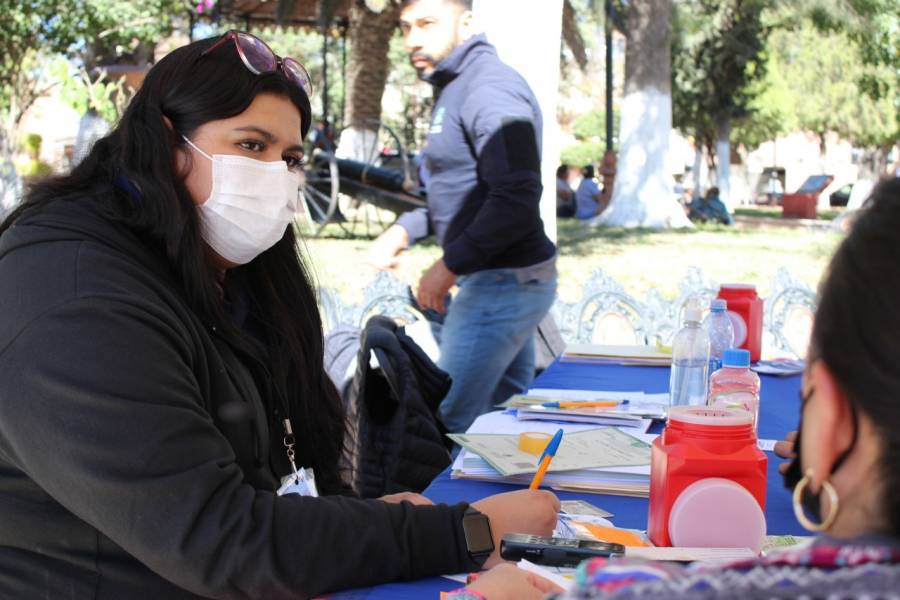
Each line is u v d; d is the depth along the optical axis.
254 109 1.69
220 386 1.61
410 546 1.44
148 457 1.34
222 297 1.84
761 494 1.47
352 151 17.08
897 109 30.06
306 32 20.88
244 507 1.39
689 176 47.03
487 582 1.29
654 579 0.69
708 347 2.51
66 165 1.73
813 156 48.03
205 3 17.52
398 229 4.30
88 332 1.36
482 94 3.46
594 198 21.42
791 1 24.48
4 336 1.38
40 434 1.34
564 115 48.88
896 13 23.69
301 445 2.00
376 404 2.71
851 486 0.75
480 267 3.61
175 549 1.34
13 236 1.49
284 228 1.79
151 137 1.63
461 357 3.69
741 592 0.63
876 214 0.73
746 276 10.99
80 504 1.36
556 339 4.91
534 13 5.29
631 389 2.94
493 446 2.03
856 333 0.70
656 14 19.03
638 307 4.93
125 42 17.95
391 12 16.39
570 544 1.43
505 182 3.44
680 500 1.46
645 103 19.14
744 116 29.73
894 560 0.65
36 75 16.58
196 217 1.65
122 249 1.52
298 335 1.98
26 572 1.45
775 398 2.84
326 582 1.39
